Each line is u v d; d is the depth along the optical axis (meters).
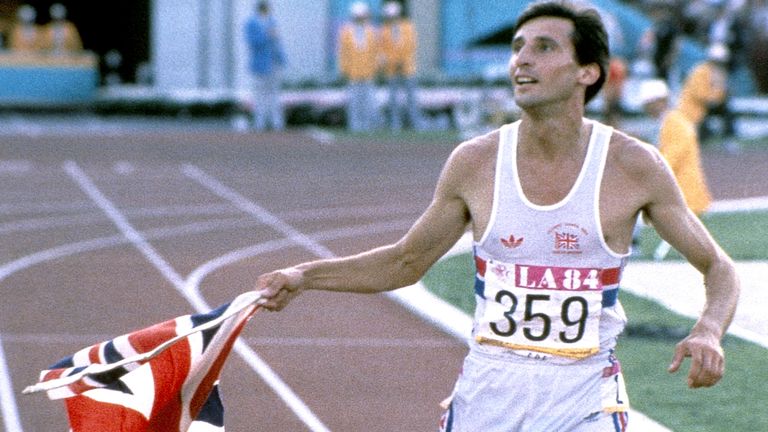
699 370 14.58
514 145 15.24
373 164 79.00
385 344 34.41
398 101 102.31
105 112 112.50
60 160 79.31
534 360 15.26
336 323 36.78
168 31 113.00
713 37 103.44
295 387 29.94
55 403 28.14
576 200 15.02
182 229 54.94
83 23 127.88
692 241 15.33
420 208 62.28
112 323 36.69
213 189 67.62
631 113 98.75
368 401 28.88
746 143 92.69
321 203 63.34
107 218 57.62
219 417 16.62
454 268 44.97
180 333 16.19
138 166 76.81
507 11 110.19
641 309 37.62
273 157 82.00
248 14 112.75
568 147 15.12
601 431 15.27
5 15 127.44
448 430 15.90
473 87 104.50
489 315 15.38
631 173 15.18
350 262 16.27
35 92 114.06
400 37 99.94
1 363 31.86
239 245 51.22
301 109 104.12
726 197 66.69
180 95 110.50
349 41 99.69
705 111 83.94
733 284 15.33
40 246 49.97
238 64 113.00
